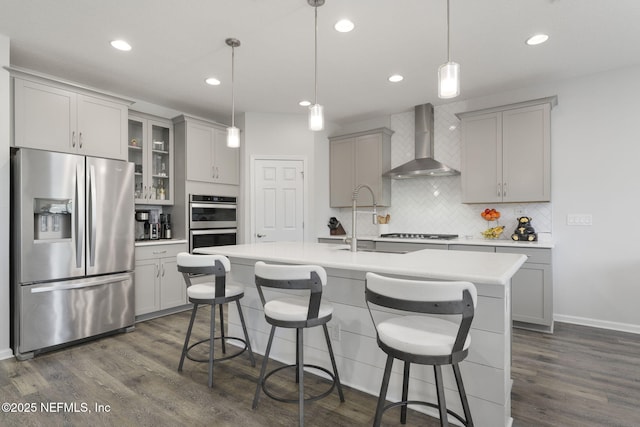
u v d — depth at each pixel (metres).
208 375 2.40
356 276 2.19
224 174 4.55
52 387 2.23
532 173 3.53
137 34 2.68
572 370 2.45
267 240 4.67
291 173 4.76
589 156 3.45
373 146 4.64
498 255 2.19
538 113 3.50
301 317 1.80
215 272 2.25
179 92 3.92
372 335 2.13
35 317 2.73
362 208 5.01
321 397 1.92
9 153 2.70
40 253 2.76
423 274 1.59
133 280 3.37
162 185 4.29
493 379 1.72
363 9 2.36
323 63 3.19
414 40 2.78
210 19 2.48
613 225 3.34
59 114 3.04
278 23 2.54
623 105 3.29
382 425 1.82
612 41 2.79
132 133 4.01
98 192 3.10
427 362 1.37
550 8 2.35
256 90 3.87
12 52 2.95
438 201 4.46
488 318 1.73
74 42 2.79
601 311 3.40
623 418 1.87
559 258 3.60
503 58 3.08
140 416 1.91
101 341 3.07
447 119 4.34
